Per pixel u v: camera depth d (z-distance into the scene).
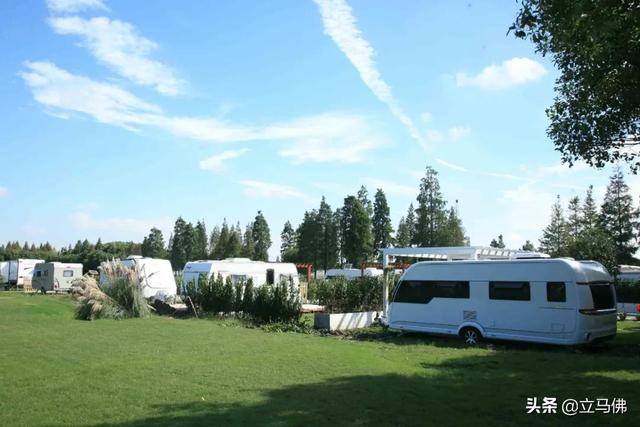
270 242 80.50
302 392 7.89
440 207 58.50
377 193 69.12
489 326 15.53
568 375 9.86
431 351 13.50
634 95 11.31
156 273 29.08
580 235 40.84
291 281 21.69
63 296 35.41
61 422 6.21
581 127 13.24
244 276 26.36
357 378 9.05
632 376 9.79
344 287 26.72
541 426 6.51
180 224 84.25
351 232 64.38
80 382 8.30
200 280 24.47
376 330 19.83
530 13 8.68
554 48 11.80
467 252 19.42
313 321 22.02
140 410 6.77
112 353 11.16
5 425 6.07
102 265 21.73
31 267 51.66
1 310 22.08
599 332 14.21
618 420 6.80
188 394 7.64
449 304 16.56
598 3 7.98
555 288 14.38
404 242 69.50
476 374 9.90
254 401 7.30
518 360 11.75
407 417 6.68
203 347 12.41
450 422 6.54
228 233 83.94
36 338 13.36
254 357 11.03
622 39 9.54
